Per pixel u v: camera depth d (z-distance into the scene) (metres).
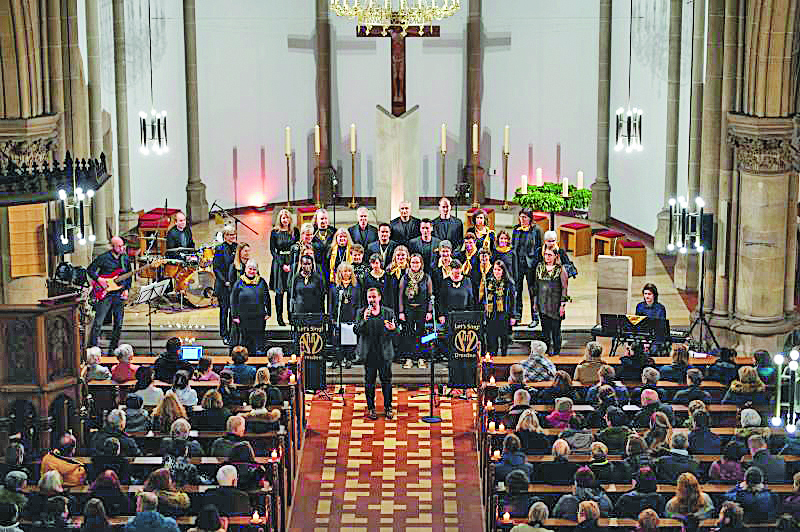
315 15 38.56
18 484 17.27
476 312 25.17
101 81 33.00
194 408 20.98
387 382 24.73
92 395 21.95
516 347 27.64
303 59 38.72
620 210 36.81
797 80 25.84
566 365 23.56
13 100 25.77
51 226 26.14
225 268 27.03
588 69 37.19
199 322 28.66
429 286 26.02
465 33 38.69
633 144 33.75
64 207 24.14
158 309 29.44
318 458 23.25
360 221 28.20
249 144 38.41
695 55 30.06
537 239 27.67
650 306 25.08
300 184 39.41
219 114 37.78
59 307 19.72
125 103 33.78
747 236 26.67
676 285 31.16
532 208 30.39
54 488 16.98
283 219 27.67
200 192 37.25
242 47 37.81
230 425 19.38
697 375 21.34
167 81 36.25
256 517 17.53
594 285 31.28
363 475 22.58
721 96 26.83
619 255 32.38
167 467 18.19
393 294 26.16
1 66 25.61
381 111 33.00
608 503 17.20
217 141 37.88
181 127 37.00
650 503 17.08
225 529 16.86
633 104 35.69
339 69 39.03
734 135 26.45
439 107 39.22
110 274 26.50
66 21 26.97
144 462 18.45
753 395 21.09
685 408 20.86
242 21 37.66
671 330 27.98
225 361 23.88
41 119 26.08
